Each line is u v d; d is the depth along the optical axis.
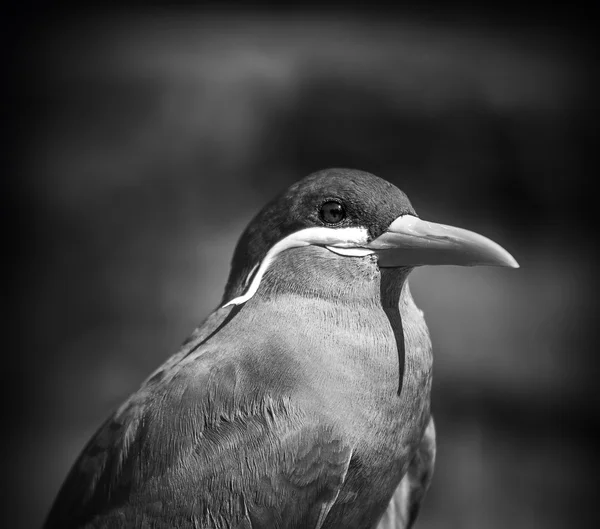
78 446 3.02
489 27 5.13
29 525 2.79
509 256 2.18
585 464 2.75
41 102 4.70
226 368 2.18
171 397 2.18
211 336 2.20
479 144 4.38
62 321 3.55
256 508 2.17
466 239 2.18
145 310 3.56
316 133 4.43
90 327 3.52
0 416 3.14
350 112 4.48
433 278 3.52
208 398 2.18
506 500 2.63
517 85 4.62
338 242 2.19
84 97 4.71
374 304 2.19
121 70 4.85
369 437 2.18
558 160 4.32
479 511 2.60
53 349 3.44
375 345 2.19
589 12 5.05
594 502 2.62
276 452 2.17
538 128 4.43
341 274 2.19
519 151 4.34
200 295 3.62
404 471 2.21
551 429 2.90
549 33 4.94
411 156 4.33
